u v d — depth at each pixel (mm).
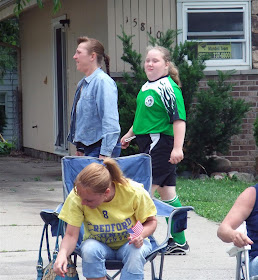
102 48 9594
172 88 9531
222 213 13039
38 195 15719
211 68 19422
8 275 8805
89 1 20125
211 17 19297
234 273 9016
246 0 19266
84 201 6457
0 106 33062
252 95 19391
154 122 9594
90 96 9438
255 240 6223
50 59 24047
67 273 6641
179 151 9484
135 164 8016
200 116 17625
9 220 12492
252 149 19484
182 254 10047
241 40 19375
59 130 23562
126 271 6730
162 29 19094
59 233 7023
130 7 18875
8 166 22656
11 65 31578
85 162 7906
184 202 14398
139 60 17766
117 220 6816
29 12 26516
